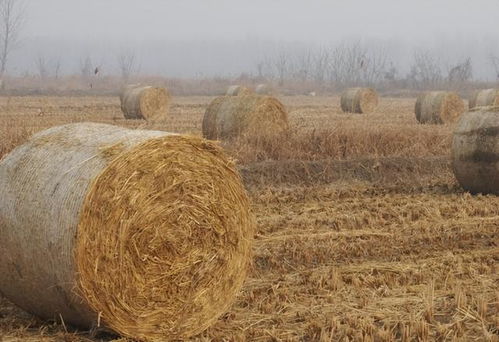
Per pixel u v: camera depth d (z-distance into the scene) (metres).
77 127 7.52
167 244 6.96
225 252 7.37
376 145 17.17
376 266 9.33
